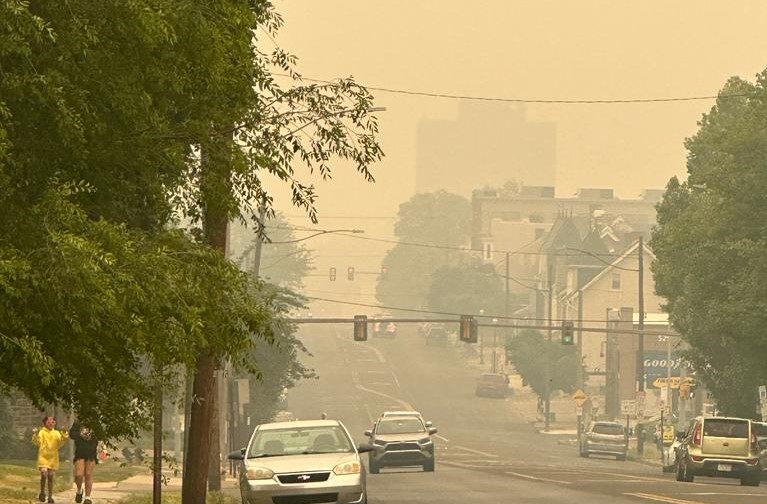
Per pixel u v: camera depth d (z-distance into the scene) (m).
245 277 34.81
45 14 29.80
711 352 161.00
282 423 64.31
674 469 136.62
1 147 27.52
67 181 31.20
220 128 35.47
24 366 29.19
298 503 59.19
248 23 34.69
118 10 30.27
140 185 34.03
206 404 58.84
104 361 32.16
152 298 29.91
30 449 129.62
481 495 80.56
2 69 29.16
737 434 105.94
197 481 58.88
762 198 133.50
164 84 32.62
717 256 138.12
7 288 27.05
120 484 99.19
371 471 117.25
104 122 31.50
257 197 37.03
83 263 27.58
